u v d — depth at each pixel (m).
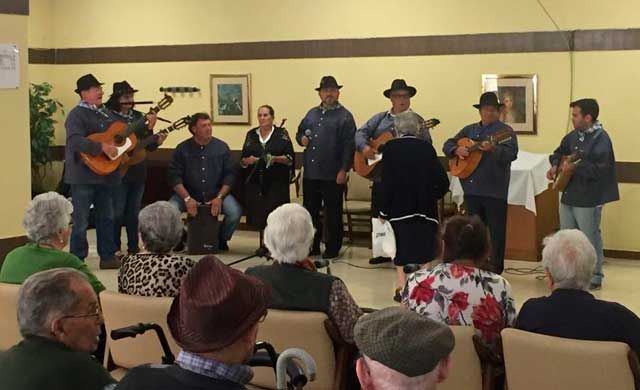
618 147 8.26
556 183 7.03
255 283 1.96
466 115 8.91
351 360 3.47
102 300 3.51
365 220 9.15
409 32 9.11
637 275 7.51
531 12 8.55
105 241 7.70
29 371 2.42
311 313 3.31
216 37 10.09
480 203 7.11
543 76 8.53
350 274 7.50
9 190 5.91
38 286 2.52
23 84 5.95
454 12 8.88
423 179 5.95
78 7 10.77
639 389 2.86
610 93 8.27
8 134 5.89
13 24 5.86
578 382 2.92
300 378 2.48
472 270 3.47
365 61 9.34
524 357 3.02
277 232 3.46
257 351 2.89
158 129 10.45
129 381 1.92
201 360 1.90
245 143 8.47
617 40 8.20
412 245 6.00
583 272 3.12
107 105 8.10
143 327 2.94
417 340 1.75
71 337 2.52
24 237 6.02
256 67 9.91
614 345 2.84
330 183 8.23
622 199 8.25
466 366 3.22
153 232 3.67
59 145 10.96
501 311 3.44
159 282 3.55
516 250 8.02
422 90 9.09
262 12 9.83
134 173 8.08
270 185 8.30
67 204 3.84
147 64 10.46
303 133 8.36
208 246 8.30
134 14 10.48
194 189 8.45
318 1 9.53
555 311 3.10
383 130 7.88
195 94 10.25
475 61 8.82
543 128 8.57
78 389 2.43
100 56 10.70
